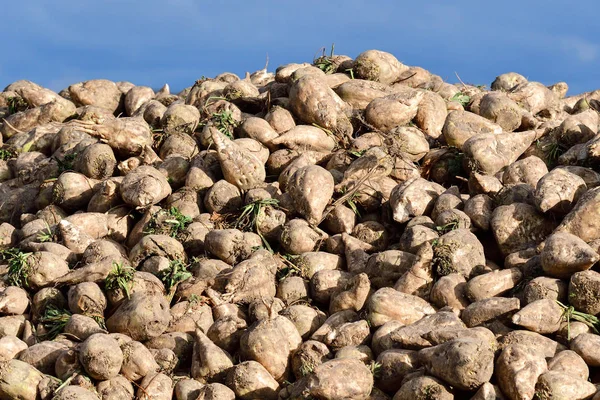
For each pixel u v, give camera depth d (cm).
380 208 2072
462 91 2733
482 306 1605
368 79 2609
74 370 1538
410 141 2245
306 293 1828
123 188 2062
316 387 1449
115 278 1744
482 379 1397
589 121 2211
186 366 1653
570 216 1744
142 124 2339
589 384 1412
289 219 2034
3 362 1538
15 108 2988
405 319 1642
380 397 1492
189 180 2130
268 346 1595
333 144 2294
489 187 1984
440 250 1748
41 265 1823
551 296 1595
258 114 2488
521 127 2417
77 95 2969
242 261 1844
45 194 2278
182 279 1811
